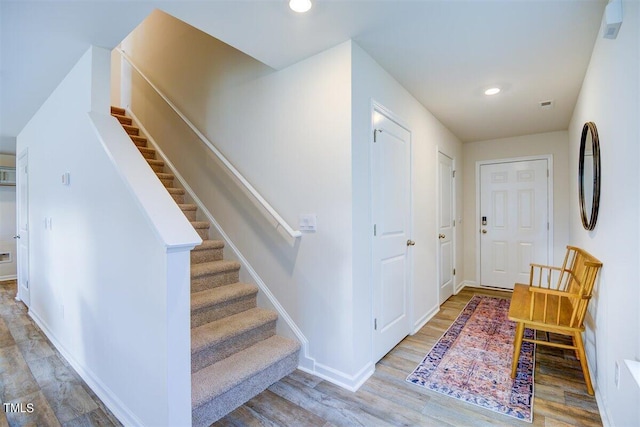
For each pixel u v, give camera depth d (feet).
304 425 5.63
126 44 15.11
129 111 14.47
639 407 4.18
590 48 6.97
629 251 4.70
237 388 6.15
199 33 10.54
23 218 12.13
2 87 8.38
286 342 7.61
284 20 5.86
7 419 5.79
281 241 8.00
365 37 6.52
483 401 6.31
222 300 7.60
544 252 14.15
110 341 6.13
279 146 7.95
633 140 4.50
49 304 9.32
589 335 7.49
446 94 9.61
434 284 11.68
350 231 6.65
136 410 5.43
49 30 5.92
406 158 9.32
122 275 5.71
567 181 13.56
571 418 5.80
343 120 6.70
